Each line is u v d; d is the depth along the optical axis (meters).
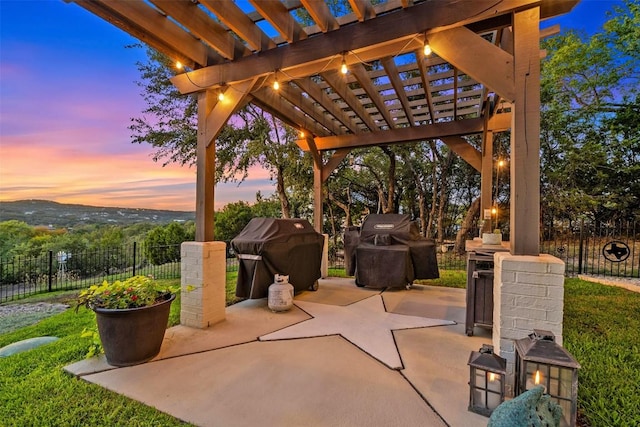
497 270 2.39
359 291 5.03
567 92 8.70
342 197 11.32
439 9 2.45
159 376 2.23
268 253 4.07
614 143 8.30
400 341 2.91
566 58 8.12
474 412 1.79
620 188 8.29
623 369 2.35
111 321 2.33
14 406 1.85
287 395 1.99
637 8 7.32
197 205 3.42
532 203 2.19
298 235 4.67
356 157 10.72
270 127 8.93
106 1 2.43
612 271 6.92
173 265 8.66
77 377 2.21
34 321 4.35
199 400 1.93
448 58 2.46
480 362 1.79
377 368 2.36
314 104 5.04
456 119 5.12
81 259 7.73
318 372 2.30
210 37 2.99
